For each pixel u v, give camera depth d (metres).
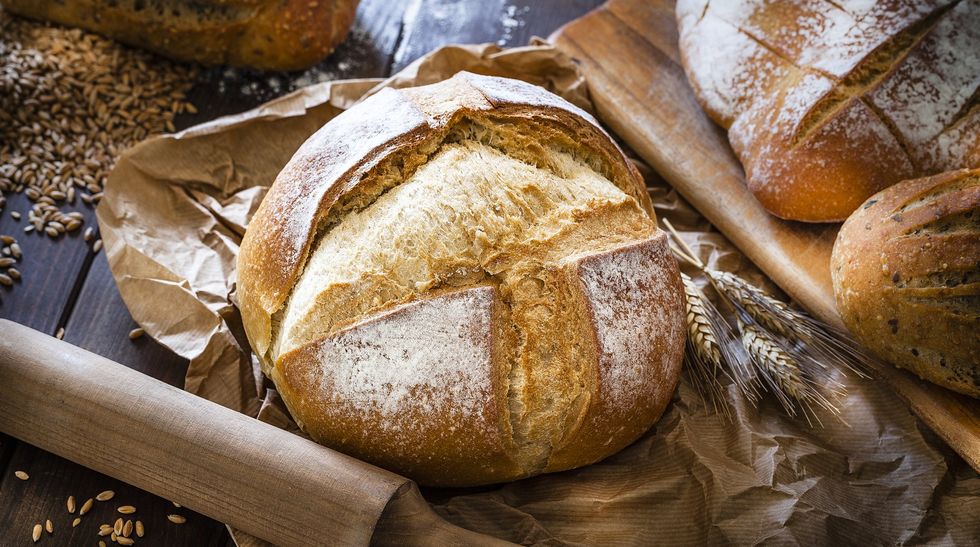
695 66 0.67
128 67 0.70
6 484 0.55
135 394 0.52
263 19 0.68
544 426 0.52
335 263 0.52
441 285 0.52
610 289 0.52
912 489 0.55
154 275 0.60
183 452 0.51
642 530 0.53
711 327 0.58
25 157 0.66
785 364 0.56
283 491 0.50
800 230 0.64
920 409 0.57
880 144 0.60
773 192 0.62
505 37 0.76
